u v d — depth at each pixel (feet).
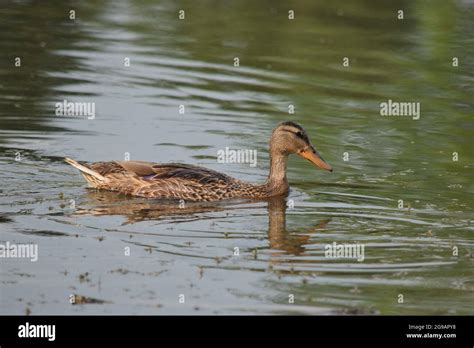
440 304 42.27
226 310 41.19
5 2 109.91
